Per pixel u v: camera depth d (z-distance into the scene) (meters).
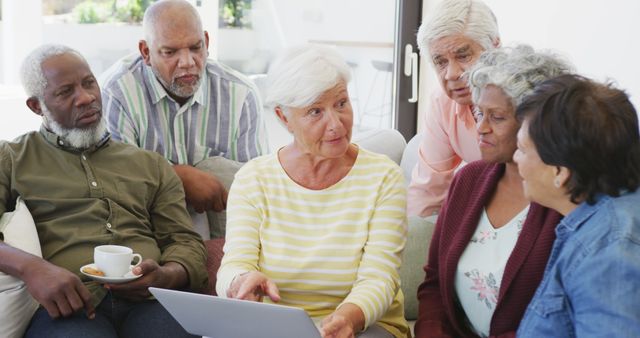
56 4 4.07
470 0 2.48
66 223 2.39
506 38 3.98
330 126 1.95
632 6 3.27
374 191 2.02
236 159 3.10
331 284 2.01
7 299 2.08
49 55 2.42
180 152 2.98
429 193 2.85
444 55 2.50
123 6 4.18
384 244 1.99
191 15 2.84
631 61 3.28
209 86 3.03
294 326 1.67
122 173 2.53
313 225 2.04
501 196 1.96
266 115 3.21
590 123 1.41
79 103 2.41
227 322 1.78
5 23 3.97
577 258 1.44
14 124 3.92
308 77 1.91
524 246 1.83
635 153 1.43
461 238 1.96
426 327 2.03
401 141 3.43
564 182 1.48
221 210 2.75
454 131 2.74
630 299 1.35
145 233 2.51
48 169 2.44
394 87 4.65
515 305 1.85
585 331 1.40
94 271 2.18
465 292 1.96
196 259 2.44
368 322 1.88
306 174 2.05
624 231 1.39
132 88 2.89
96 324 2.16
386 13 4.59
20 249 2.17
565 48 3.61
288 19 4.48
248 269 2.00
